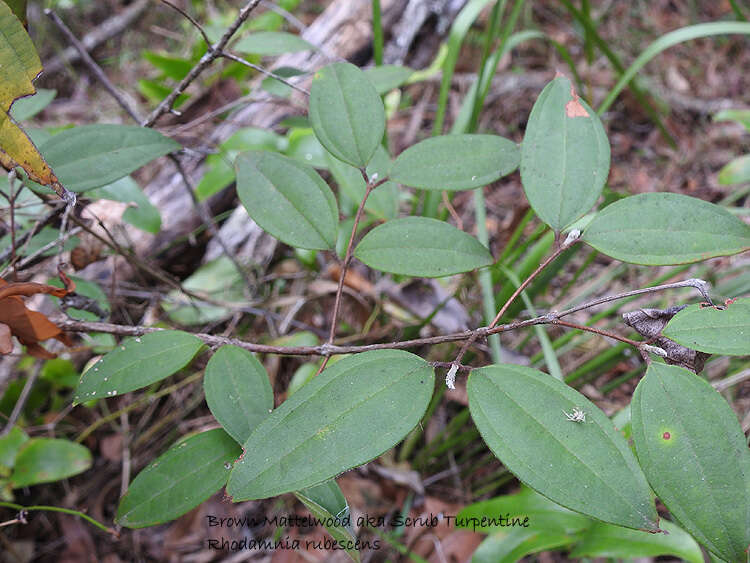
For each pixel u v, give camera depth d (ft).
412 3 2.41
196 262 2.17
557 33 3.35
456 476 1.87
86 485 1.91
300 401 0.92
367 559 1.73
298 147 1.75
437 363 0.96
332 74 1.12
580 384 1.83
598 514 0.85
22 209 1.50
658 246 0.99
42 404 1.92
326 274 2.00
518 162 1.10
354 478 1.85
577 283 2.33
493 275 1.84
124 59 3.25
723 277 2.01
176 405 2.02
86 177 1.13
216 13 3.12
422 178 1.10
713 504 0.86
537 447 0.89
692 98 3.01
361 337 1.88
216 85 1.80
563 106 1.06
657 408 0.90
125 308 1.69
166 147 1.18
